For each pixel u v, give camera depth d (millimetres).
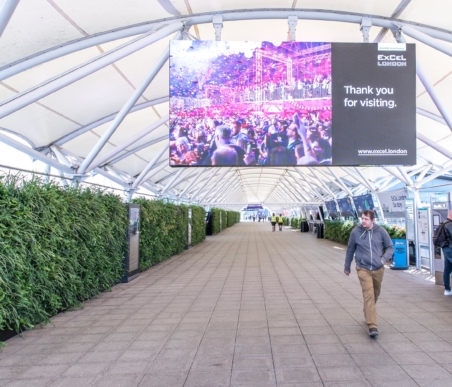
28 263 5949
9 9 5363
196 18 8539
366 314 5703
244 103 7523
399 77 7574
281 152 7480
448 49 8062
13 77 8859
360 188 28469
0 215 5387
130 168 20359
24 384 4203
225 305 7816
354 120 7492
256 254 18609
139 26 8383
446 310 7125
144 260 12898
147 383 4184
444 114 8719
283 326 6211
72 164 10477
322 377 4238
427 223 12031
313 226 40312
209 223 36312
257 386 4051
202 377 4305
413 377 4207
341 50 7594
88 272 8227
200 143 7484
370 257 5867
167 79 11438
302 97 7535
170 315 7102
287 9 8414
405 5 7871
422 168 20125
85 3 6926
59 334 6004
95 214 8680
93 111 11789
